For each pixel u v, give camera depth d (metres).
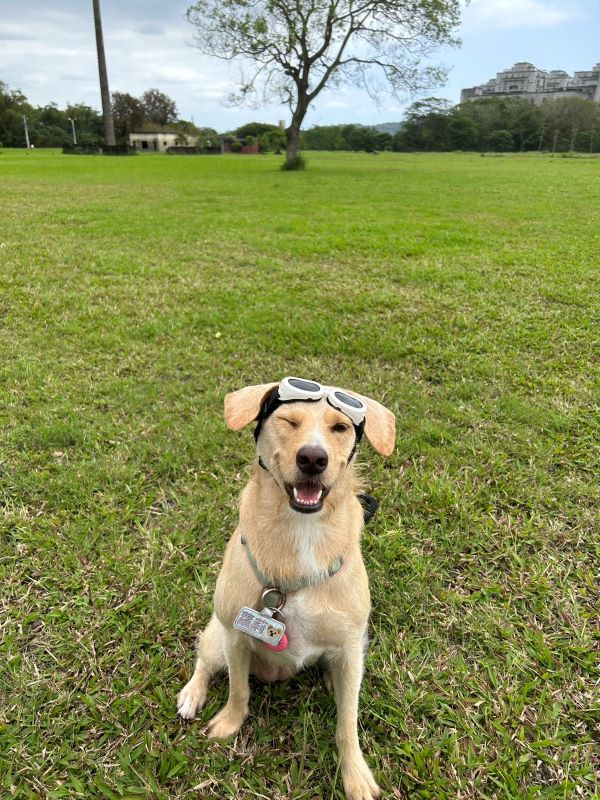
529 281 2.72
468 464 1.35
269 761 0.74
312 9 9.13
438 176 9.78
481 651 0.89
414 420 1.53
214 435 1.42
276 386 0.75
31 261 2.93
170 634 0.90
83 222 4.23
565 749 0.76
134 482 1.25
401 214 5.03
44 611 0.94
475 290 2.59
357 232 4.04
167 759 0.73
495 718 0.79
